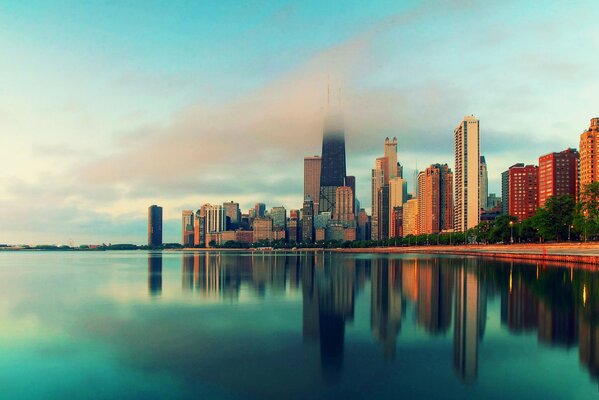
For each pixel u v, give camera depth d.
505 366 27.83
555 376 26.11
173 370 27.92
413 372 27.05
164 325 40.75
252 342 34.44
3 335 37.53
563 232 180.38
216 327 39.62
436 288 66.69
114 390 24.88
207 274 102.50
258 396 23.77
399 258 193.25
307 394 23.86
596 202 148.50
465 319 41.94
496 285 69.12
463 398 23.08
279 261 179.62
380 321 41.59
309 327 39.25
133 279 90.00
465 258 179.25
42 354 31.88
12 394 24.56
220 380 26.09
